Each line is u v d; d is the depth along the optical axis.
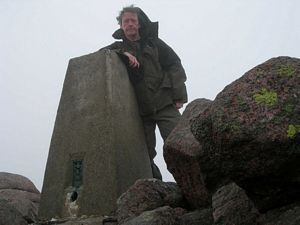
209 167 1.27
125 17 2.21
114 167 1.87
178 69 2.26
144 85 2.22
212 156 1.09
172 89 2.22
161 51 2.27
